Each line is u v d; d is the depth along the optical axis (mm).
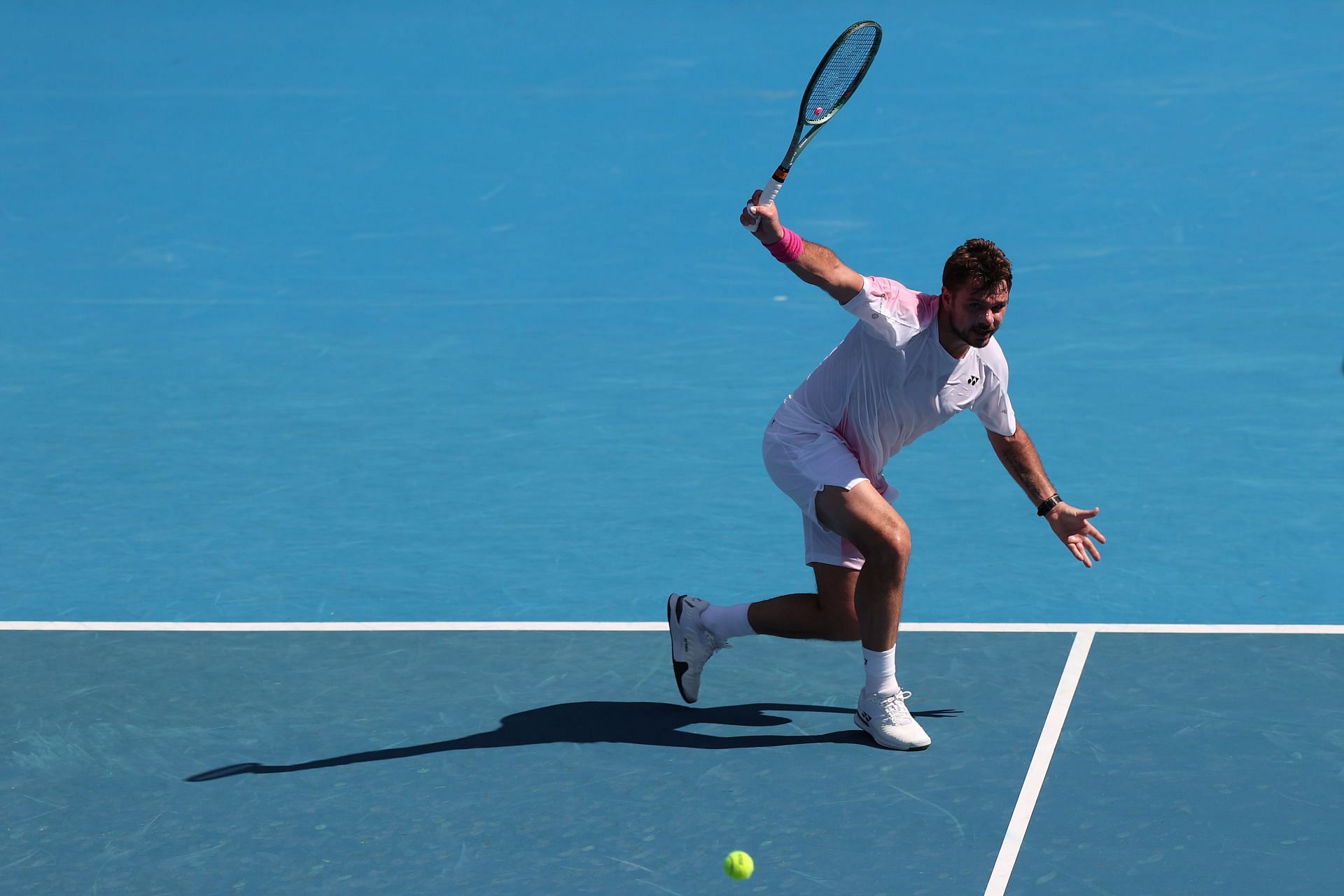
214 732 20969
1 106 57344
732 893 17031
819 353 37625
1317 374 35062
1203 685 21844
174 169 51469
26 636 24109
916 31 62812
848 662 23000
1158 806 18672
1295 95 53750
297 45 64062
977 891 17000
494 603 25297
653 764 19938
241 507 29406
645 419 33750
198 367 37188
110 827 18625
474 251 45062
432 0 70062
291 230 46781
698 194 48688
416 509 29266
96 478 30828
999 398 20828
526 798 19141
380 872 17578
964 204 46719
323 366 37188
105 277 43438
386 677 22609
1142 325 38406
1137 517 28281
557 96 57281
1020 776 19453
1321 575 25703
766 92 57188
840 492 19953
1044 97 54969
